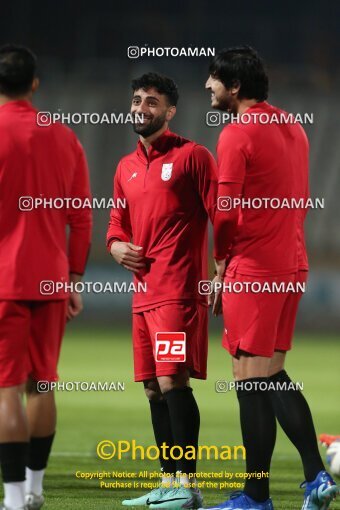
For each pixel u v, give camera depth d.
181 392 17.36
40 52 106.19
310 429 16.36
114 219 18.62
